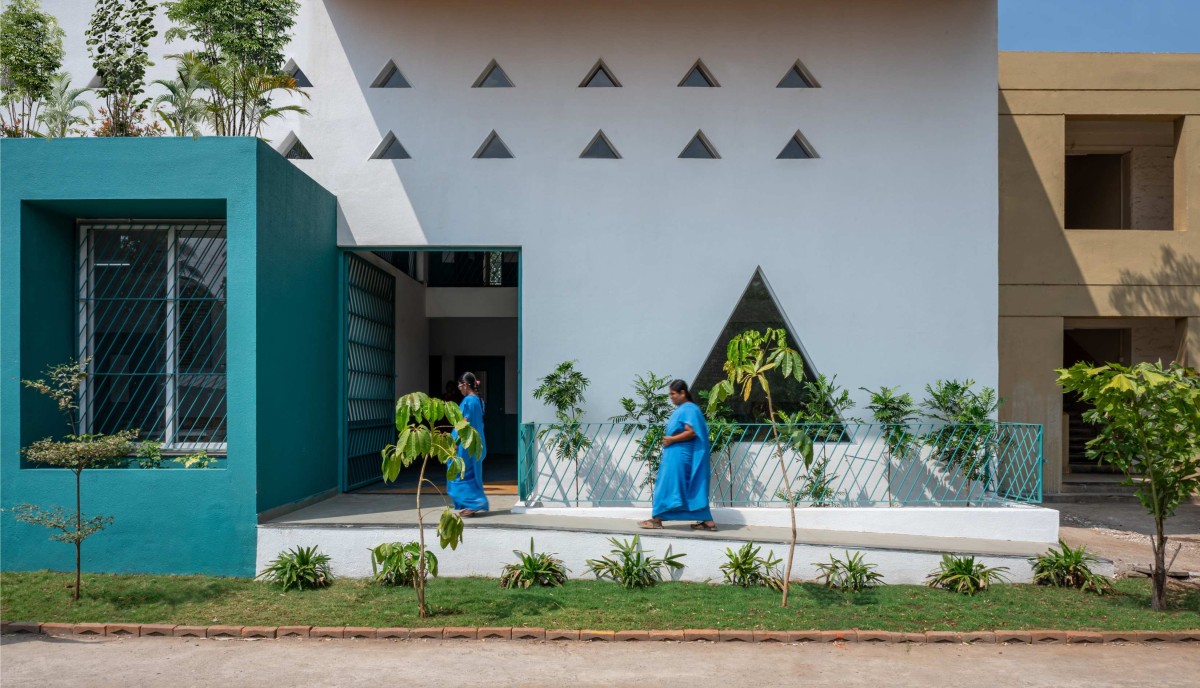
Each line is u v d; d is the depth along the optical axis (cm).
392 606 645
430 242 940
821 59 951
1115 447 682
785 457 914
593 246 940
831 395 923
